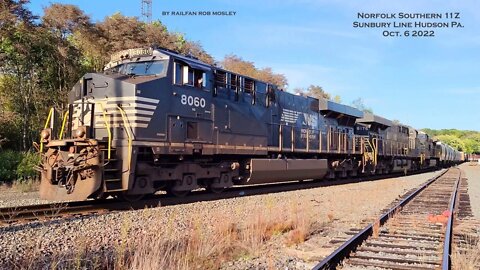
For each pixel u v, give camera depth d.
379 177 29.27
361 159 26.47
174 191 12.83
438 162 54.72
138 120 11.12
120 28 32.44
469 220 10.90
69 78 27.61
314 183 20.98
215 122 13.89
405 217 11.12
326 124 22.64
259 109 16.45
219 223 8.41
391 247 7.61
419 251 7.20
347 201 14.13
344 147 24.02
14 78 26.36
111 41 31.03
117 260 5.75
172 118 12.17
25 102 26.17
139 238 7.12
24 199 13.52
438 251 7.27
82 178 10.22
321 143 21.45
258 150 16.03
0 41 24.89
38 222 8.43
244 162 15.80
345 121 25.25
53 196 10.60
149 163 11.75
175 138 12.23
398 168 34.09
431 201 14.92
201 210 10.84
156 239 6.73
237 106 15.09
